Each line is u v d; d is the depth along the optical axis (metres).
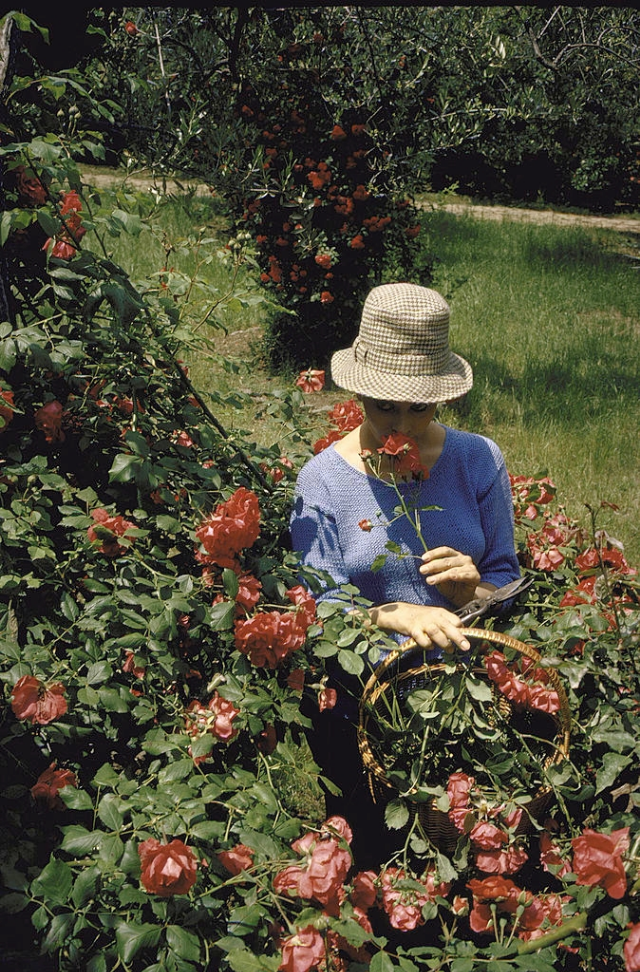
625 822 1.83
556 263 12.34
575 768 1.91
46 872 1.50
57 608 2.03
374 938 1.59
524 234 14.36
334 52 7.34
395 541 2.01
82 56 3.03
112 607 1.81
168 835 1.60
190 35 6.16
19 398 2.10
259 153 6.32
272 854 1.56
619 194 19.50
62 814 1.91
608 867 1.60
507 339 8.45
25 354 1.96
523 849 1.95
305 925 1.53
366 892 1.73
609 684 2.04
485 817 1.79
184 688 1.99
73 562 1.97
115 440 2.18
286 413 2.76
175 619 1.76
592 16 8.92
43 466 1.96
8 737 1.74
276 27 7.03
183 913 1.54
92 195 2.25
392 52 7.42
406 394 1.88
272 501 2.41
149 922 1.59
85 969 1.58
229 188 6.41
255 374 7.11
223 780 1.82
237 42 6.00
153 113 5.04
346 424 2.83
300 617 1.81
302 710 2.12
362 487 2.02
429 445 2.06
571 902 1.82
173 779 1.65
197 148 6.12
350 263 7.49
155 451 2.14
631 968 1.60
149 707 1.83
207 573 1.95
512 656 1.89
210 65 6.24
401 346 1.91
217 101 6.49
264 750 1.96
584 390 7.03
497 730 1.85
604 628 1.98
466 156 18.31
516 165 18.52
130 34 5.32
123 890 1.51
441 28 7.56
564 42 8.70
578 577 2.39
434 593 2.03
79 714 1.86
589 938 1.78
